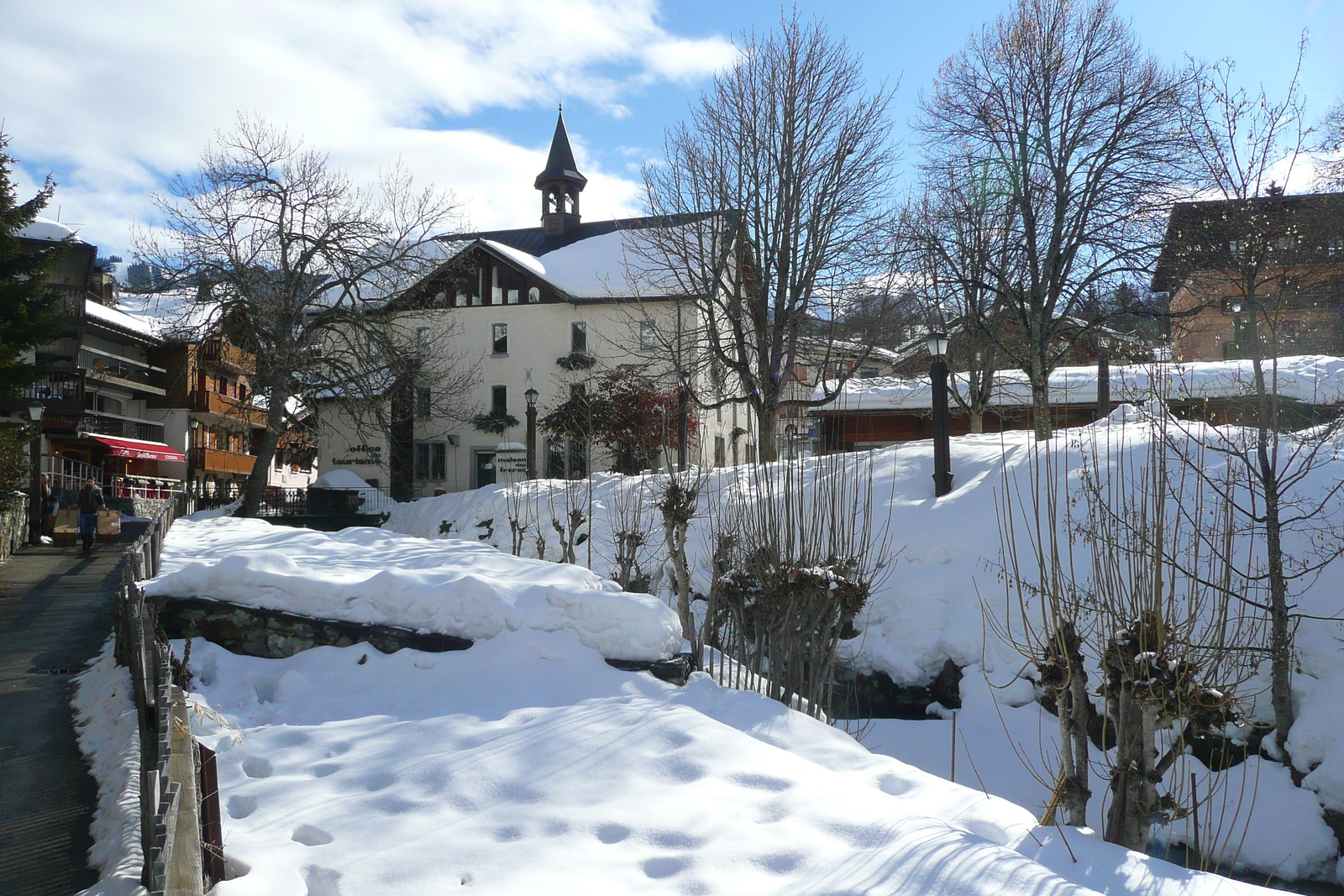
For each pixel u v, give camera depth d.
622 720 6.64
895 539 12.88
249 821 5.16
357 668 8.13
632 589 12.84
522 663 7.79
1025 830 5.43
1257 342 9.44
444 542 13.20
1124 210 24.50
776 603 8.83
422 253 34.09
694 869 4.54
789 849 4.73
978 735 10.10
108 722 7.30
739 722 7.15
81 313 36.53
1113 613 6.02
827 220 27.52
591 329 40.75
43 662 10.08
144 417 49.06
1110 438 13.54
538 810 5.23
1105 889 4.70
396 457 41.00
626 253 41.94
